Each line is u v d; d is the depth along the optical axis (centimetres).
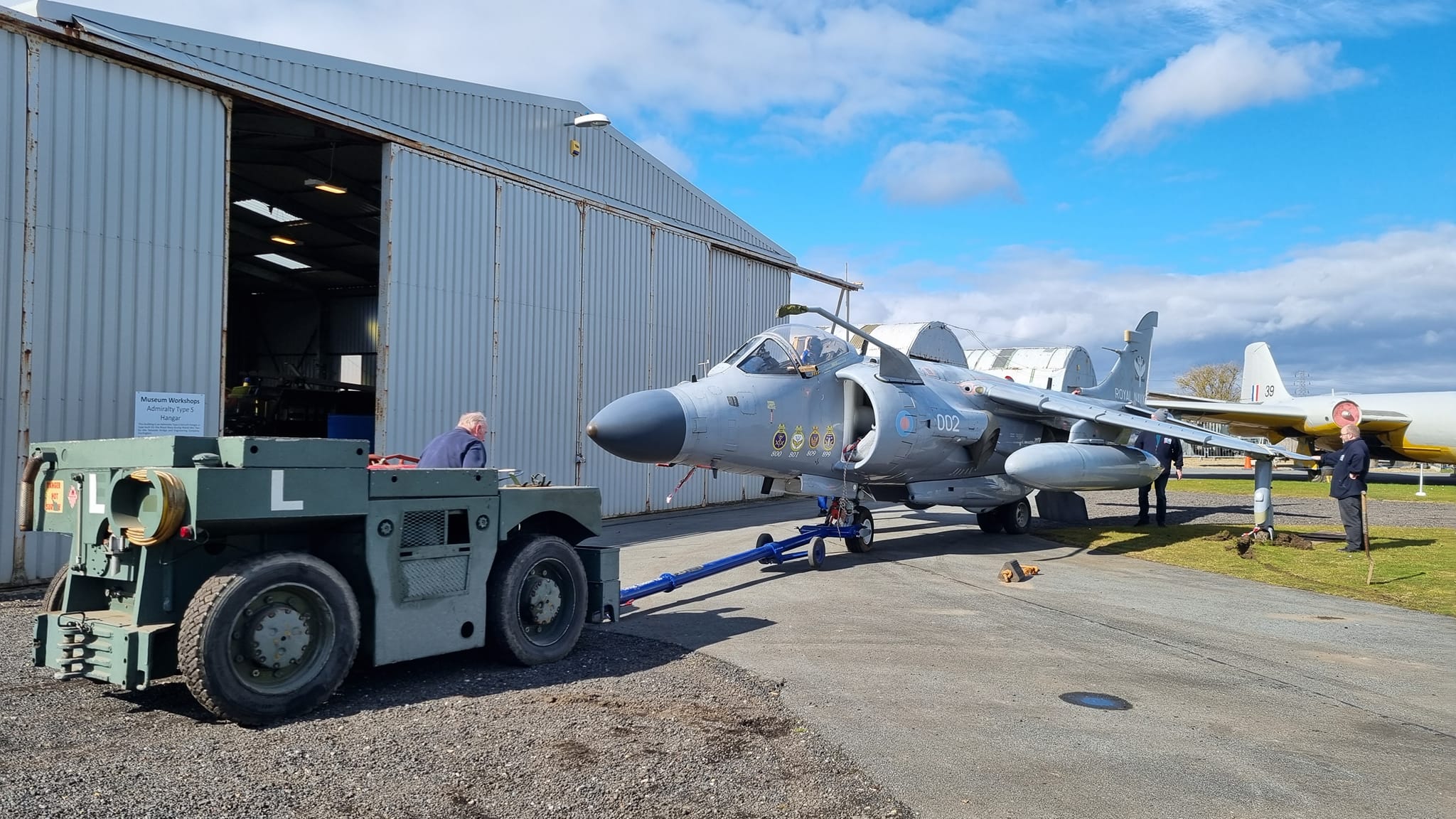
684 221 2111
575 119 1764
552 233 1656
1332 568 1135
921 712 518
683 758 427
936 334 2127
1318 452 3312
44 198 941
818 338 1185
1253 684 595
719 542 1380
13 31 916
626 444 948
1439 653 690
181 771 397
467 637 567
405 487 533
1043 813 376
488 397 1512
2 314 908
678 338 2039
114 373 1000
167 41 1115
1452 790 413
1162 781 416
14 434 919
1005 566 1059
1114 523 1711
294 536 531
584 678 577
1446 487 3144
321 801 366
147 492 468
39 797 364
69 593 526
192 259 1077
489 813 357
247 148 1638
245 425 2073
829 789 394
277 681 471
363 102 1363
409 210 1359
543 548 616
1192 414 3375
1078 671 621
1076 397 1670
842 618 798
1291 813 383
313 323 2811
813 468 1152
